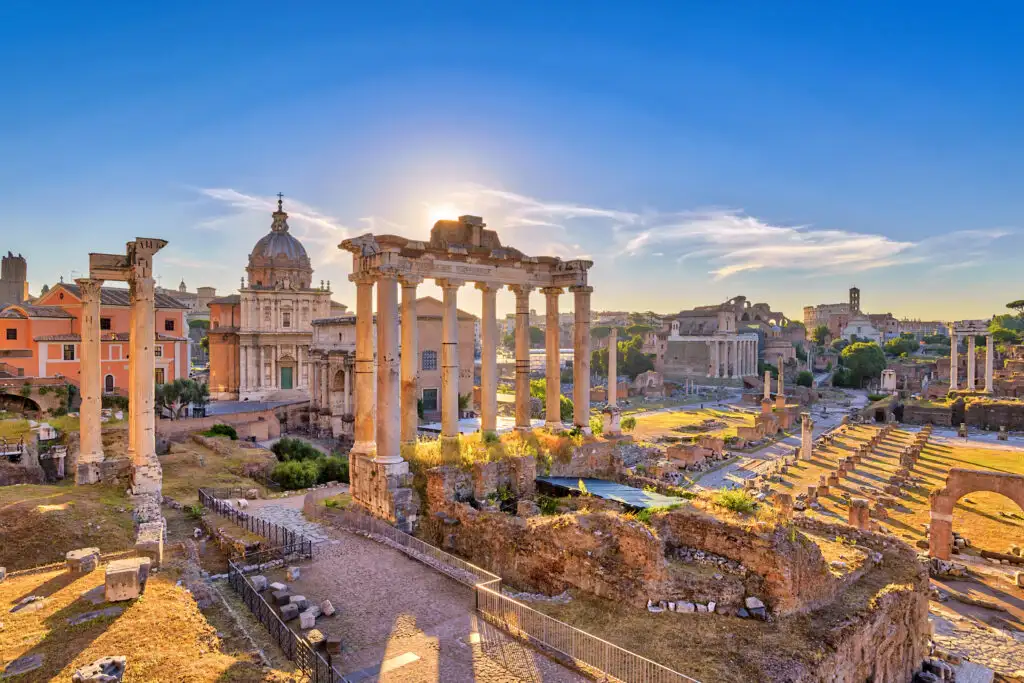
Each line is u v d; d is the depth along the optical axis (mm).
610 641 18312
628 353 172250
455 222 35312
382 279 30078
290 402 86188
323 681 15875
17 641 15555
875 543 26312
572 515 23016
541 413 82188
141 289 32500
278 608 20438
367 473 30516
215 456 50062
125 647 15336
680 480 60531
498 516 25797
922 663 24469
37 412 55281
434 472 28922
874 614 20578
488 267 36312
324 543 27391
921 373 168875
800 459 72750
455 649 18156
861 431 97438
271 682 14125
